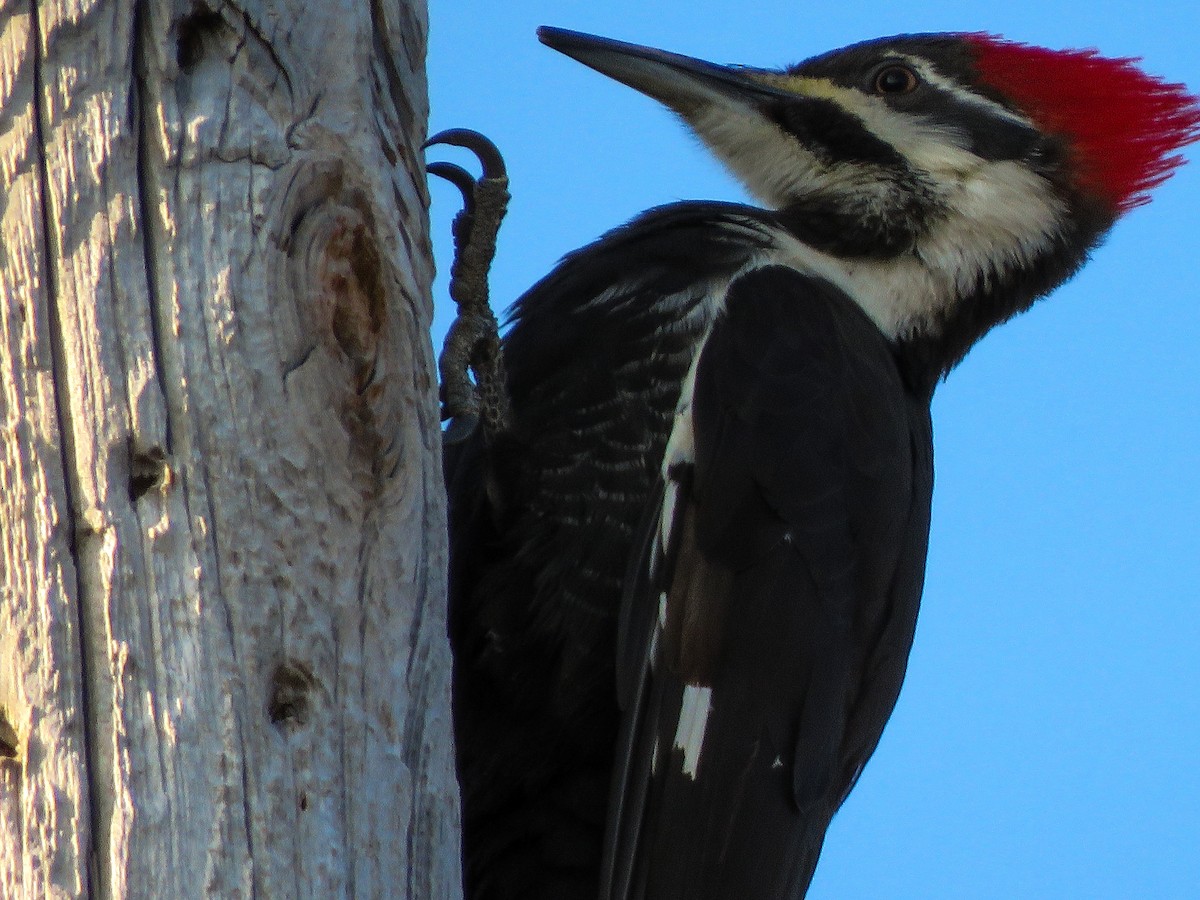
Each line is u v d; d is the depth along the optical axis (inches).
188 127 218.8
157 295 214.1
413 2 256.5
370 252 226.8
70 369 210.4
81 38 217.0
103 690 202.5
